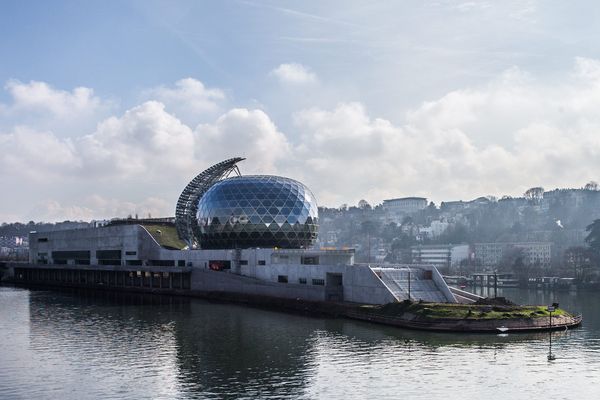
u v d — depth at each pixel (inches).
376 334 3376.0
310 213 6446.9
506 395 2171.5
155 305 5019.7
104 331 3535.9
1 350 2974.9
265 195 6240.2
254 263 5767.7
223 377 2407.7
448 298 4232.3
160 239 7411.4
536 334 3393.2
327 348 2970.0
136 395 2181.3
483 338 3248.0
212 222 6363.2
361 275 4372.5
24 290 6993.1
